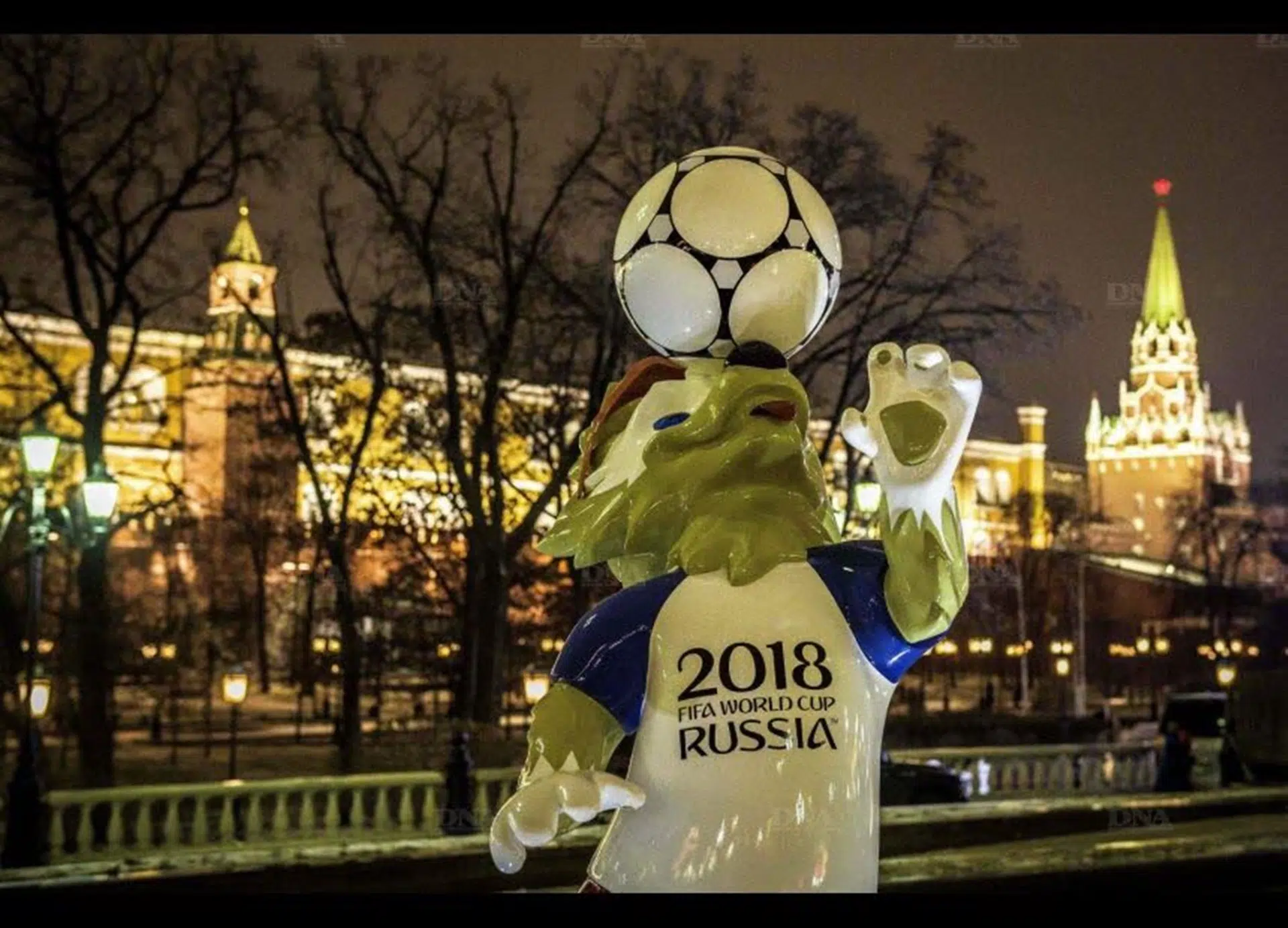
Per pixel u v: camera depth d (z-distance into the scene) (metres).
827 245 3.95
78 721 28.95
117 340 38.75
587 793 3.24
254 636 50.62
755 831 3.38
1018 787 26.67
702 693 3.46
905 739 36.03
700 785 3.42
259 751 35.44
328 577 38.44
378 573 42.72
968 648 59.09
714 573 3.56
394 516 32.16
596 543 3.76
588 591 29.23
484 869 14.16
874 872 3.51
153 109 29.42
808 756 3.42
